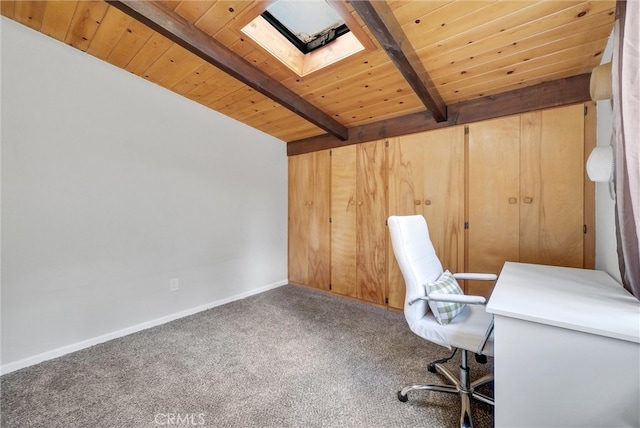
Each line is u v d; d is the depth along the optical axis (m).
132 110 2.29
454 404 1.42
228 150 3.02
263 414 1.36
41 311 1.84
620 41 0.99
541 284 1.32
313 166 3.36
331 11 1.71
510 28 1.48
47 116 1.87
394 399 1.46
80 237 2.02
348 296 3.05
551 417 0.93
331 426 1.28
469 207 2.23
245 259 3.19
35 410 1.38
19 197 1.76
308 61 2.08
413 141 2.53
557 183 1.88
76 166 2.00
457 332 1.21
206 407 1.41
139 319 2.32
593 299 1.10
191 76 2.32
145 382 1.61
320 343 2.07
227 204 3.01
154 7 1.55
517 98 2.01
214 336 2.20
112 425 1.29
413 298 1.32
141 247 2.34
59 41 1.92
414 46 1.64
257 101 2.68
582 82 1.78
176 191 2.59
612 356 0.84
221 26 1.71
